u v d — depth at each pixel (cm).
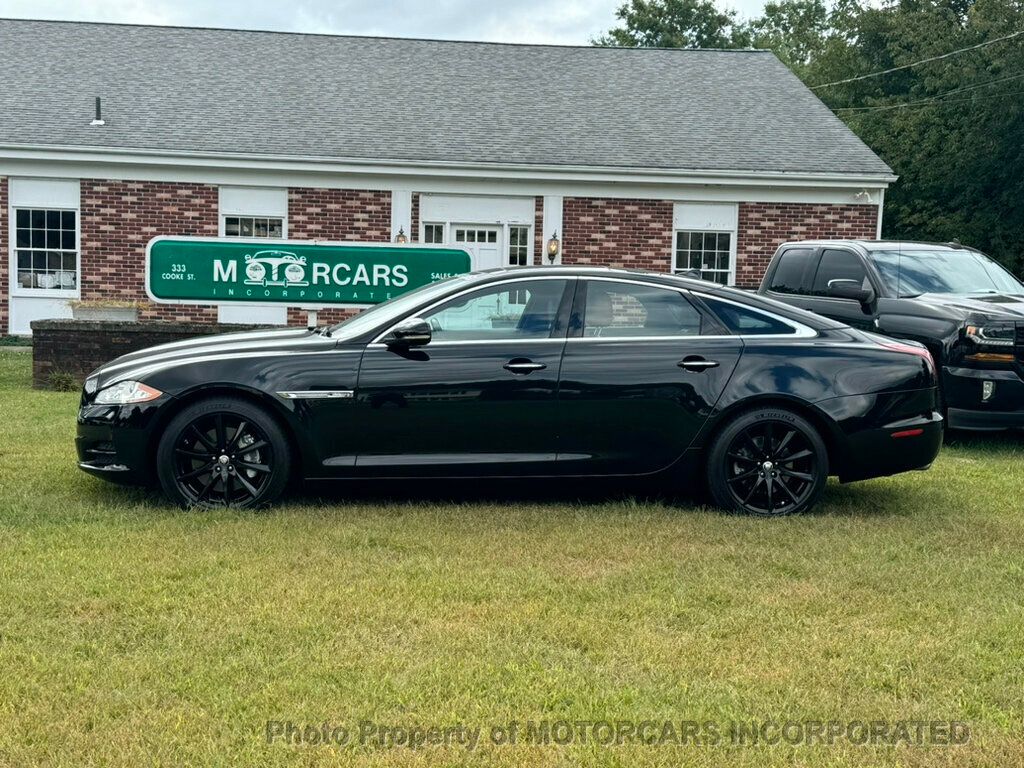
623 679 383
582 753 327
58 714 347
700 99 2309
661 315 650
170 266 1318
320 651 405
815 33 5378
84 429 635
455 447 630
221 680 376
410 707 357
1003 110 3052
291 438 632
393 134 2055
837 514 657
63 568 504
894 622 452
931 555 562
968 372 897
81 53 2256
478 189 2031
